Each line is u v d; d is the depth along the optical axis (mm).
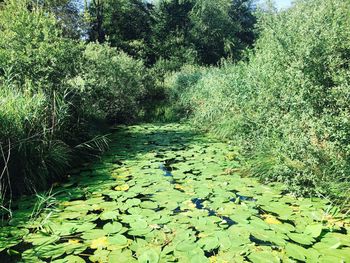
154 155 6137
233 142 6875
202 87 11320
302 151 4211
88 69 8164
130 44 27156
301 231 3178
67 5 21500
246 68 7973
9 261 2717
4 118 4402
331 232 3166
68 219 3465
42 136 4883
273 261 2666
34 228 3293
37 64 6004
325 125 4055
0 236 3123
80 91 6645
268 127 5172
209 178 4824
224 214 3545
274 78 5293
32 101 5004
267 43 6527
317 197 4051
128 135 8352
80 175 4980
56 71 6223
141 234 3107
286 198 4020
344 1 5344
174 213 3580
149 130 9141
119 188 4344
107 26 30062
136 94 12203
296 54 4977
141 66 13609
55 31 6492
